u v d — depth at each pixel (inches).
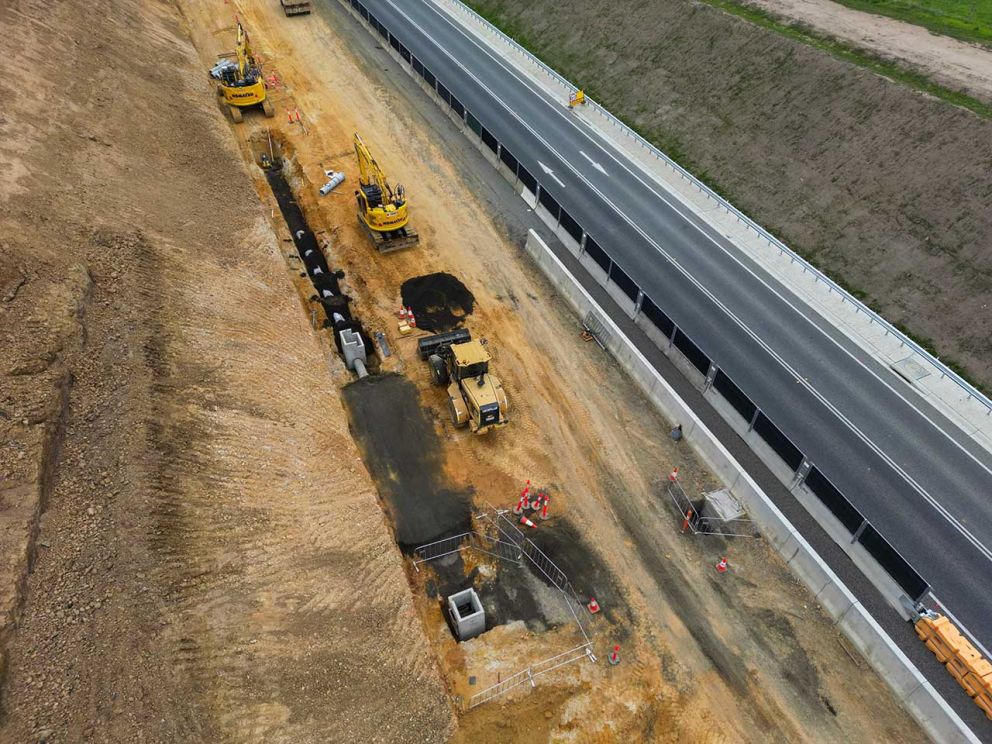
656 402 858.8
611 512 737.6
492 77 1574.8
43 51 1059.9
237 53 1424.7
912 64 1125.7
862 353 887.7
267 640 537.6
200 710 473.1
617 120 1393.9
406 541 703.7
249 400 737.6
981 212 910.4
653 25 1486.2
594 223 1124.5
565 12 1681.8
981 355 855.1
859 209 1027.9
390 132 1385.3
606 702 586.6
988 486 722.2
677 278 1011.3
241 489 638.5
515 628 636.7
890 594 640.4
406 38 1722.4
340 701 530.0
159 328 740.7
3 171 792.9
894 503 701.9
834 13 1362.0
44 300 671.8
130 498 557.0
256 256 970.1
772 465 761.6
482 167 1302.9
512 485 762.2
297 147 1326.3
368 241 1111.0
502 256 1096.2
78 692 446.0
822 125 1130.0
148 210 909.2
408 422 823.1
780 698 591.8
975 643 593.6
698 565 690.8
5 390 574.6
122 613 492.1
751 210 1153.4
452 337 892.6
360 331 959.0
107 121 1028.5
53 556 504.1
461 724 563.5
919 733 570.3
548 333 960.9
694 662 614.9
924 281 927.7
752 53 1294.3
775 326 928.9
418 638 606.9
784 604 660.1
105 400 627.2
